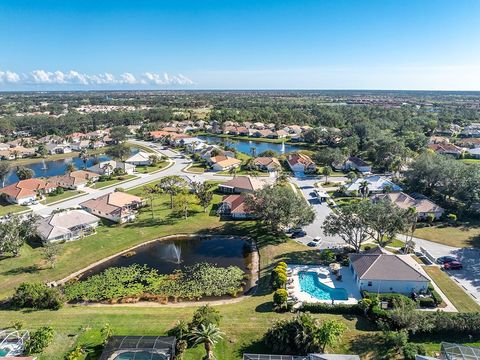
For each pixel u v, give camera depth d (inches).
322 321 1887.3
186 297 2315.5
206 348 1635.1
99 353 1699.1
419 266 2411.4
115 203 3681.1
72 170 5511.8
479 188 3400.6
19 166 6186.0
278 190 3201.3
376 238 3014.3
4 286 2400.3
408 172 4333.2
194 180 4975.4
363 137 7357.3
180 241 3147.1
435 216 3437.5
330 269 2527.1
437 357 1599.4
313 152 6491.1
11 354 1696.6
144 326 1904.5
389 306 2032.5
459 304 2086.6
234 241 3129.9
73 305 2222.0
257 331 1846.7
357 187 4247.0
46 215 3676.2
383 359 1627.7
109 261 2800.2
